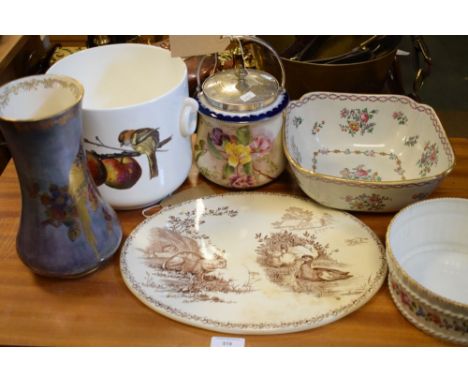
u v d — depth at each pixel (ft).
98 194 1.90
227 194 2.31
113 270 2.00
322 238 2.08
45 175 1.65
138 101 2.40
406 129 2.56
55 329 1.79
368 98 2.55
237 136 2.17
